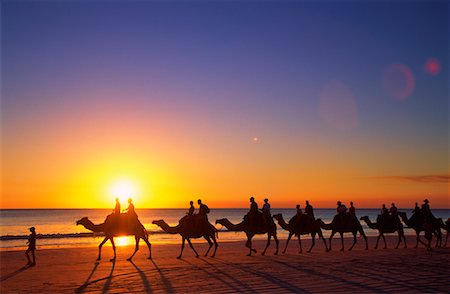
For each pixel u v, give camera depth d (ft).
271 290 43.52
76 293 43.83
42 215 527.40
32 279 52.80
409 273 52.75
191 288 45.14
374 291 42.57
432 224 86.84
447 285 45.27
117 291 44.27
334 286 45.09
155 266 61.98
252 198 76.43
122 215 70.69
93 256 79.00
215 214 629.51
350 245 104.01
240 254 78.48
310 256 72.08
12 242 128.16
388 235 157.07
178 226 73.72
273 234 77.25
